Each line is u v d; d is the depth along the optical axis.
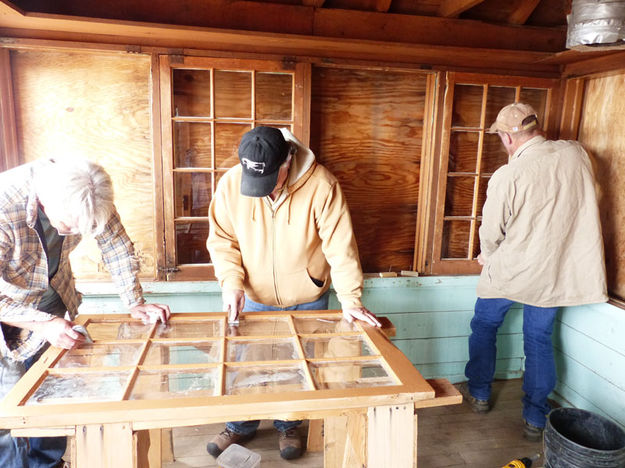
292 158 1.74
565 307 2.76
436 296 2.84
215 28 2.19
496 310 2.53
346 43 2.29
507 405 2.79
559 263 2.27
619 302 2.41
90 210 1.29
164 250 2.48
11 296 1.57
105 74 2.35
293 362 1.37
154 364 1.34
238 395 1.18
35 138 2.35
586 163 2.22
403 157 2.77
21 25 2.11
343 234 1.83
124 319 1.70
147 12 2.29
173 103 2.39
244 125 2.50
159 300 2.53
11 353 1.56
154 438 1.94
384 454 1.25
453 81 2.59
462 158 2.78
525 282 2.30
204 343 1.50
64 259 1.83
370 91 2.65
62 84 2.33
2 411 1.08
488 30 2.61
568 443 1.86
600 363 2.52
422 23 2.54
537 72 2.70
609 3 1.66
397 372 1.31
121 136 2.41
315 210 1.81
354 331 1.61
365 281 2.72
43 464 1.93
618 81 2.45
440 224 2.74
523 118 2.21
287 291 1.97
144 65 2.37
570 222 2.22
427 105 2.69
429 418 2.65
